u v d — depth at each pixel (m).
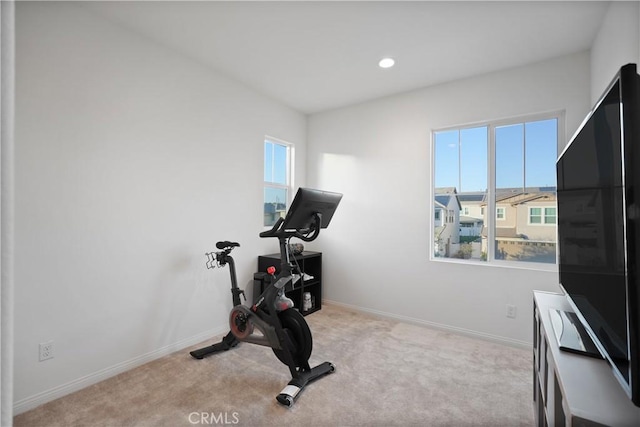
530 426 1.79
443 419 1.84
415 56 2.76
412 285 3.42
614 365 1.01
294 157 4.12
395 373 2.35
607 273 1.08
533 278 2.78
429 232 3.34
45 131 1.97
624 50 1.81
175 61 2.72
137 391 2.10
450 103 3.23
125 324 2.38
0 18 0.30
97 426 1.76
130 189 2.41
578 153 1.43
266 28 2.39
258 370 2.39
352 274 3.87
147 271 2.52
